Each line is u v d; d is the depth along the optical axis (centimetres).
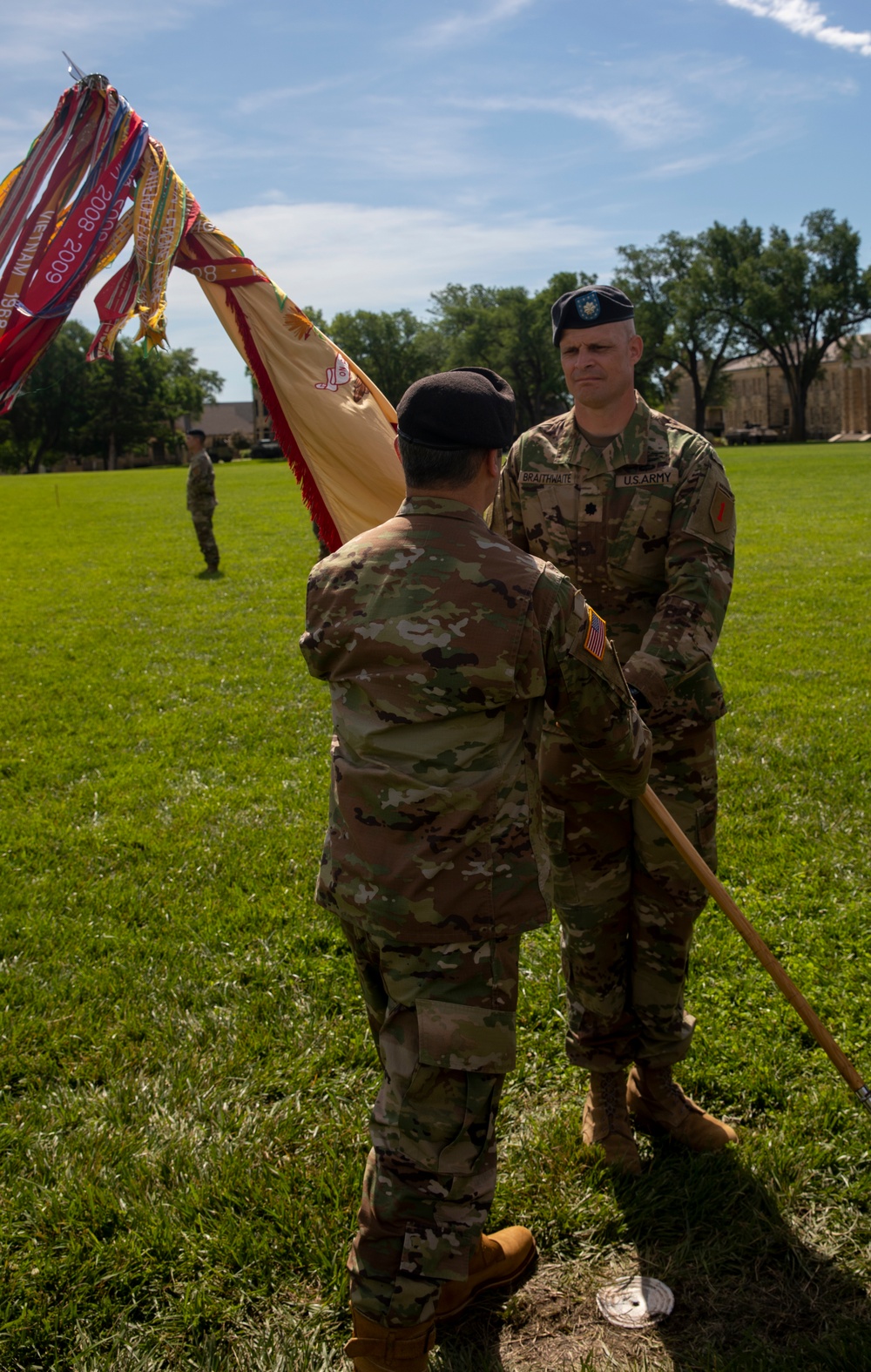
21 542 2048
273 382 293
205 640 991
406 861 202
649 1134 299
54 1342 234
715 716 271
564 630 204
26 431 9188
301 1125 298
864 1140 283
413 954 204
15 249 254
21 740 678
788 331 8231
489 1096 205
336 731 216
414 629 201
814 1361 221
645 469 269
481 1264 242
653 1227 262
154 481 4625
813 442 8806
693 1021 302
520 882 205
